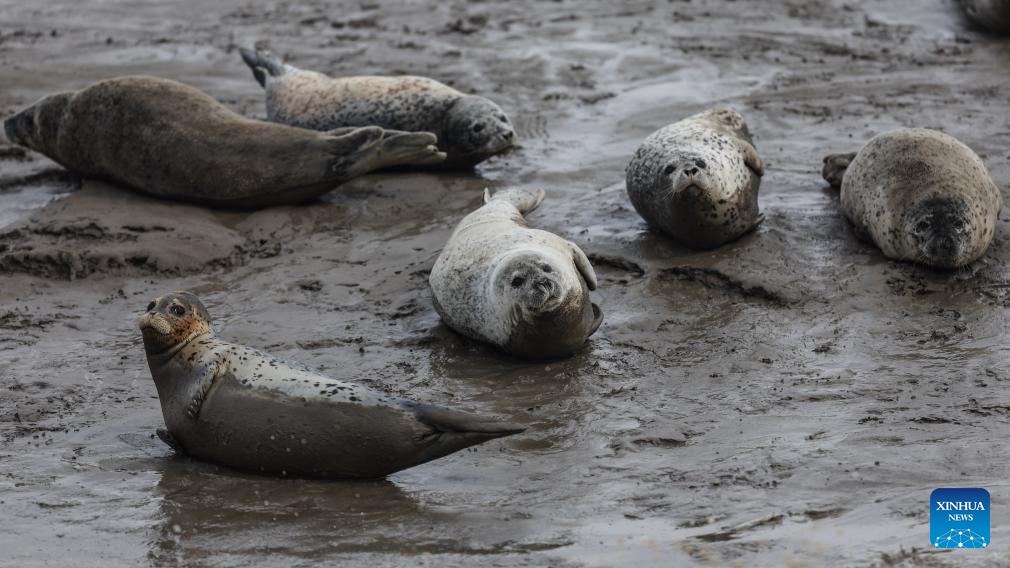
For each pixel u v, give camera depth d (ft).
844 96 153.79
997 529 61.87
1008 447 72.08
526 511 67.46
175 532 66.08
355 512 68.03
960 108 146.51
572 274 87.81
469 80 167.94
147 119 124.67
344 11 213.46
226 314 99.86
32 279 107.24
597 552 62.18
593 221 116.88
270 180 121.08
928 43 180.24
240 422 72.33
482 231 97.04
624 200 122.01
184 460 75.51
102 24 205.67
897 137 108.88
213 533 65.82
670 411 80.18
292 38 194.29
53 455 76.38
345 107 139.33
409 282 104.53
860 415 77.92
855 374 84.69
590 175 130.21
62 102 129.39
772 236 109.50
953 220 99.55
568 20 200.03
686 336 92.79
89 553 64.08
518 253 87.86
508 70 172.45
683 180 102.89
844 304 96.73
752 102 152.15
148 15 212.84
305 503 69.21
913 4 203.92
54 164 137.80
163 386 75.87
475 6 213.46
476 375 87.76
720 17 199.00
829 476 69.51
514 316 86.79
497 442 76.74
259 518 67.46
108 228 114.52
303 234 117.50
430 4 215.92
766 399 81.30
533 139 143.74
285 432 71.31
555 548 62.95
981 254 103.09
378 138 121.49
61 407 83.71
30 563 63.05
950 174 103.45
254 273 108.68
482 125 132.57
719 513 65.92
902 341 90.12
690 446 74.95
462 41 189.47
